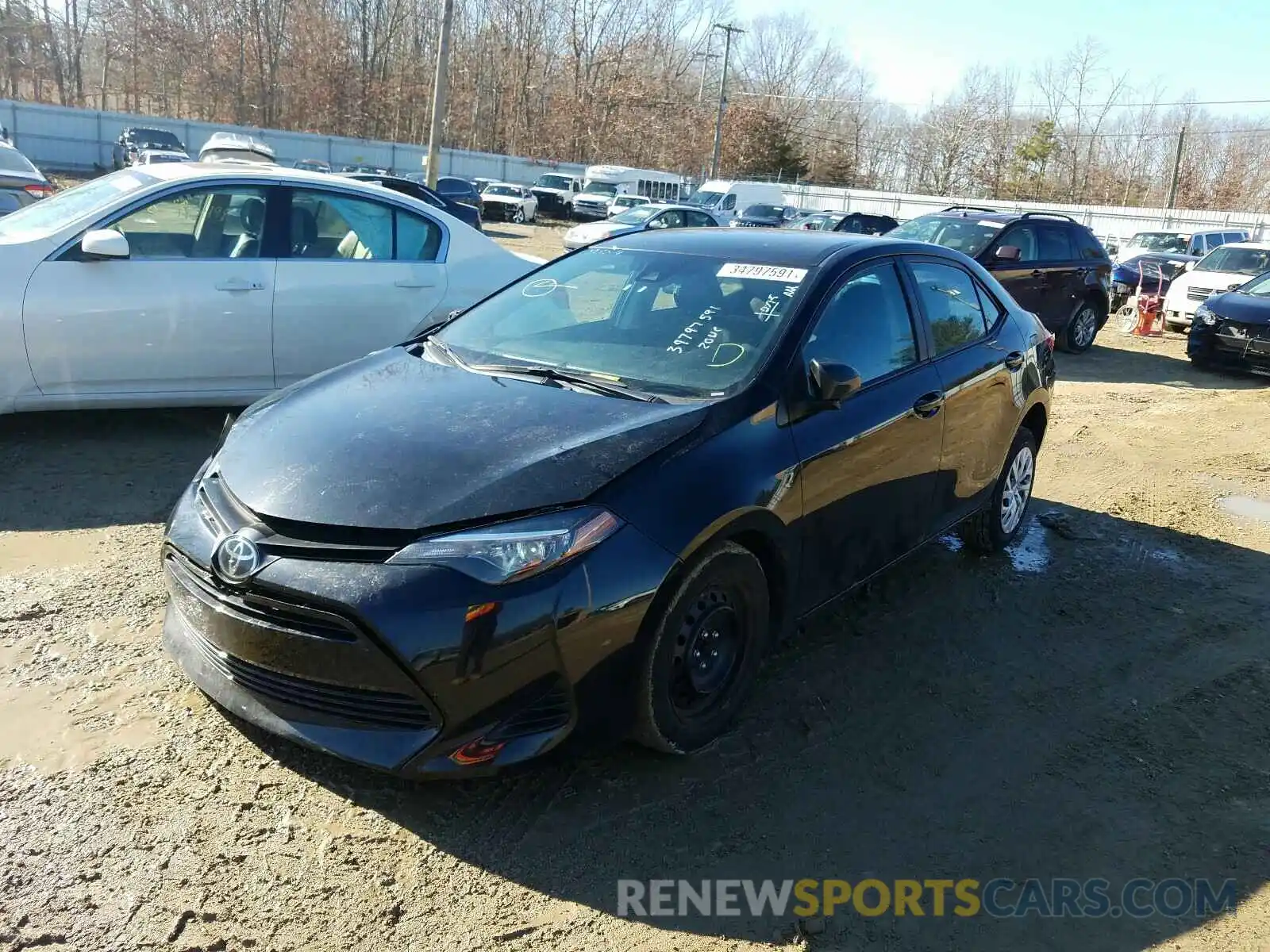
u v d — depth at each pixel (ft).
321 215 19.76
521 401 10.61
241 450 10.16
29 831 8.51
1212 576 16.87
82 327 17.30
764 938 8.02
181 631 10.24
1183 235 87.81
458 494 8.80
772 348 11.21
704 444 9.87
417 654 8.19
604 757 10.23
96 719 10.14
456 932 7.82
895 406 12.43
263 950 7.49
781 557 10.62
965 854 9.21
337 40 203.31
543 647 8.45
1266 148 235.20
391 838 8.81
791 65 270.26
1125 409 30.53
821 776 10.23
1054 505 20.33
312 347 19.52
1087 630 14.32
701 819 9.40
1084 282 41.19
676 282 12.90
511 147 228.02
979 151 260.01
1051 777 10.53
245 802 9.10
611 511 8.89
